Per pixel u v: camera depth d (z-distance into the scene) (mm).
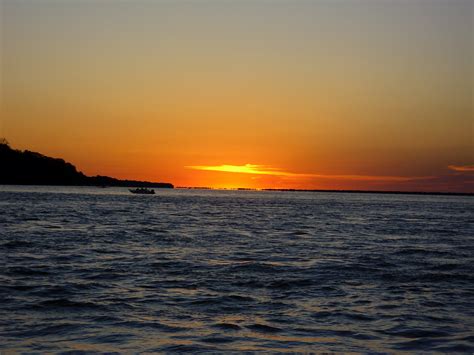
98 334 14062
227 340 13672
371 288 21000
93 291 19578
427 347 13297
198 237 42625
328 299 18797
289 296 19219
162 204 125438
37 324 14977
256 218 74562
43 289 19703
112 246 34656
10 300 17844
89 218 65375
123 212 82688
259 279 22562
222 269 25203
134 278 22453
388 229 55906
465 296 19672
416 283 22312
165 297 18719
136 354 12438
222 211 95438
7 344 13125
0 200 119375
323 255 31609
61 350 12688
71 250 31844
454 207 154875
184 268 25438
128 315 16109
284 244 38250
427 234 49812
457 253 33875
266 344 13383
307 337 14055
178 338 13789
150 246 35188
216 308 17188
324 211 104188
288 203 164375
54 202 116438
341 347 13227
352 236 46188
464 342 13727
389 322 15695
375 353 12797
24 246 33094
